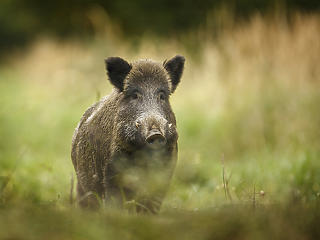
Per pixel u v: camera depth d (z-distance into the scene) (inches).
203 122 1344.7
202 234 347.9
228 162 1088.8
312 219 364.8
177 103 1507.1
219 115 1285.7
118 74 634.8
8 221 356.8
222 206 440.8
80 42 2940.5
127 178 595.5
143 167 594.9
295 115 1147.9
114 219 380.2
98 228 352.5
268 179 845.8
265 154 1040.8
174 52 1722.4
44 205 423.2
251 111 1199.6
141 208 609.0
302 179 827.4
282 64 1270.9
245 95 1251.2
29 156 1157.7
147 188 593.6
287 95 1195.9
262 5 2359.7
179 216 394.0
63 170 934.4
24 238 331.9
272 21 1354.6
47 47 2849.4
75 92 1966.0
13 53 3998.5
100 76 2014.0
